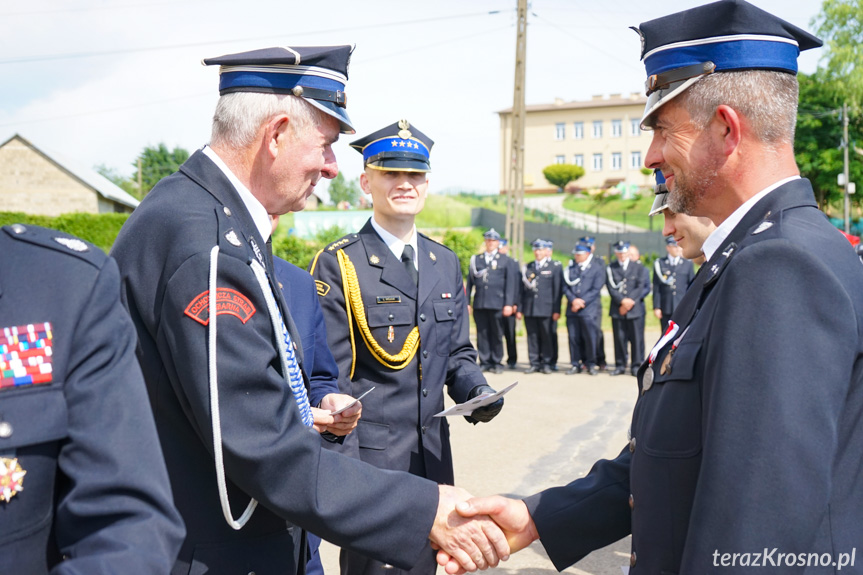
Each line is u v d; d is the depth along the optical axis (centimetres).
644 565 149
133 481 111
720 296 134
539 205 5012
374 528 173
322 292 305
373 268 309
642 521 150
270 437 158
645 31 161
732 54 147
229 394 155
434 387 308
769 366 123
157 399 163
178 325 156
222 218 167
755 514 119
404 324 304
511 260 1162
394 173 310
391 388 301
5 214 2483
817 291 124
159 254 162
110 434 112
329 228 2692
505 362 1298
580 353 1158
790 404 120
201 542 163
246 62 177
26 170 3694
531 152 5922
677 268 1134
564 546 192
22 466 107
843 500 128
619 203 4806
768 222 139
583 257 1134
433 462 304
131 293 163
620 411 811
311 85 181
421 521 180
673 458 144
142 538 108
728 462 123
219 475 153
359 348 304
